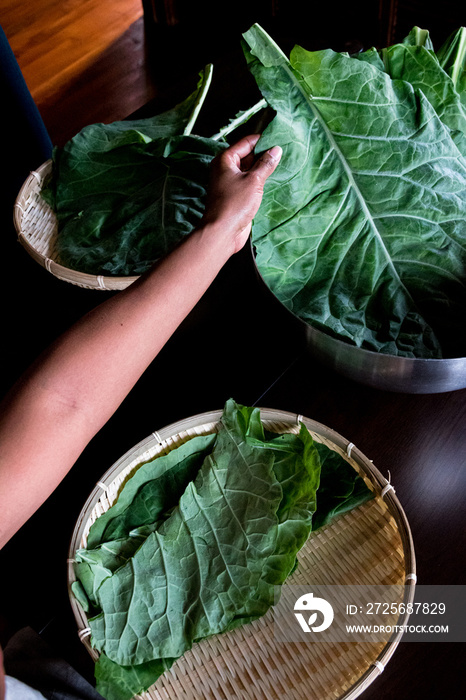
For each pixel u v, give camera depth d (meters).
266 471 0.76
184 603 0.71
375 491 0.75
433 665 0.66
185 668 0.68
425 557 0.73
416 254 0.93
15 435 0.53
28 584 0.76
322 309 0.90
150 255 1.04
